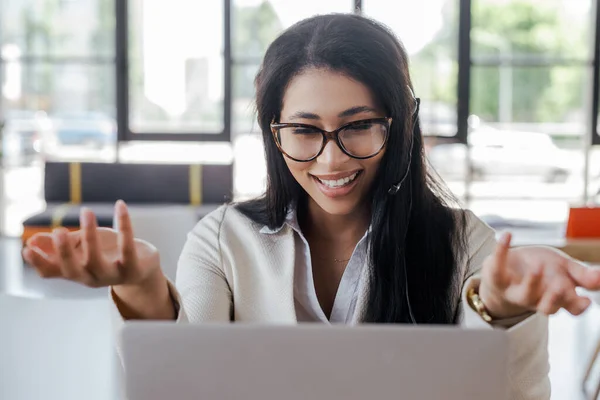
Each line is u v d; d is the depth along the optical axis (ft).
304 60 4.17
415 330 2.43
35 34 25.22
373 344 2.44
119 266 3.09
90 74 25.30
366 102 4.16
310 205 4.70
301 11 24.52
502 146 25.22
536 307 3.02
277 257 4.68
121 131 25.16
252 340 2.44
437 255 4.59
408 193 4.56
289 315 4.60
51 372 9.76
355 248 4.61
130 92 25.14
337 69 4.12
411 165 4.60
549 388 3.79
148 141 25.25
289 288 4.61
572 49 24.98
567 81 25.08
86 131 25.55
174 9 24.73
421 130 4.66
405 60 4.48
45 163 22.81
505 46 24.90
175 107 25.13
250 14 24.77
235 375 2.45
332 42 4.13
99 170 22.80
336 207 4.33
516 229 23.90
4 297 12.38
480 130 25.16
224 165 22.76
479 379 2.43
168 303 3.53
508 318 3.46
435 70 24.57
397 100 4.23
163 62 24.98
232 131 25.16
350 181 4.27
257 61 24.98
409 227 4.61
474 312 3.39
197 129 25.20
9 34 25.26
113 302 3.42
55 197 22.84
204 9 24.70
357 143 4.17
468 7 24.23
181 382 2.46
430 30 24.39
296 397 2.45
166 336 2.44
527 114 25.16
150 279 3.37
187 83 24.99
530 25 24.80
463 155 25.00
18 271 19.01
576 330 14.01
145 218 8.43
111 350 10.59
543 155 25.29
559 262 3.05
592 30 24.76
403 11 24.25
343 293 4.67
